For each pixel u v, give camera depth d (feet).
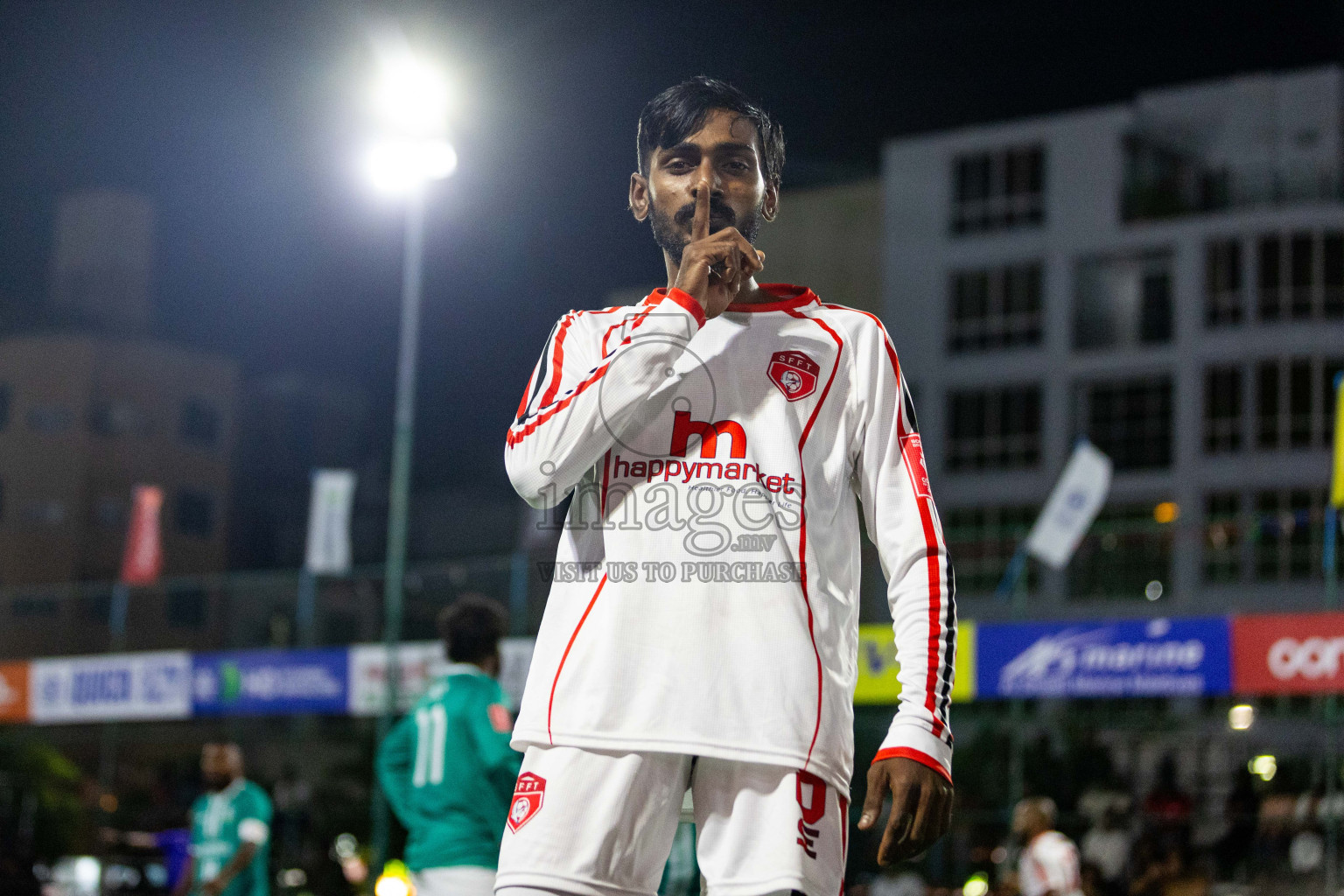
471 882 19.49
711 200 7.75
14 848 54.65
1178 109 132.05
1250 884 46.68
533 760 7.04
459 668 20.49
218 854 31.45
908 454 7.63
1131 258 131.03
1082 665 41.45
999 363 133.49
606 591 7.05
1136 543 61.52
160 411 142.20
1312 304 125.08
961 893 54.13
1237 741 52.34
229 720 77.97
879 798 6.86
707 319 7.52
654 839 6.90
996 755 57.21
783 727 6.79
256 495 151.33
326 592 61.36
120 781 71.61
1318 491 122.21
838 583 7.30
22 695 61.87
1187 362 127.75
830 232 140.56
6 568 133.39
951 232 136.46
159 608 75.66
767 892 6.64
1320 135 127.75
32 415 136.77
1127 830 51.21
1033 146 135.33
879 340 7.80
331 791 74.74
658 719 6.79
